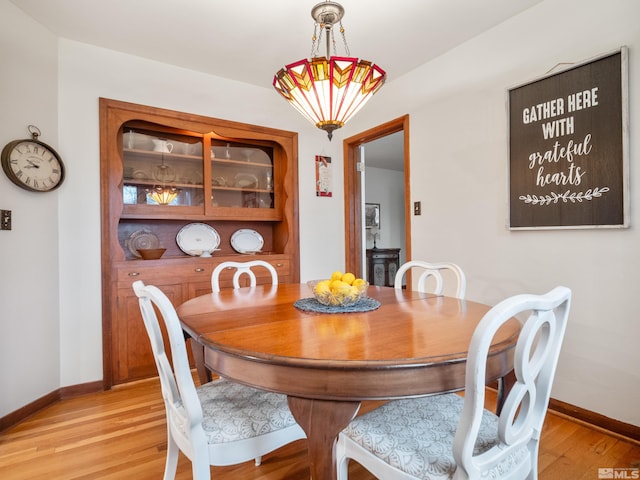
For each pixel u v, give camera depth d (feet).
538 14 6.63
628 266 5.53
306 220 11.16
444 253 8.55
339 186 11.93
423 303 5.29
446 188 8.49
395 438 3.38
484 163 7.65
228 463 3.60
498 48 7.32
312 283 6.75
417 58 8.74
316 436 3.06
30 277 6.79
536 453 3.39
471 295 7.92
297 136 11.01
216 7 6.64
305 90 5.15
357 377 2.93
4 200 6.33
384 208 21.07
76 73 7.67
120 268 8.04
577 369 6.18
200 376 5.23
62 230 7.45
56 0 6.39
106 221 7.92
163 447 5.58
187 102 9.11
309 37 7.70
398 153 17.24
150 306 3.84
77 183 7.62
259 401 4.15
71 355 7.51
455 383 3.05
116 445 5.64
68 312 7.48
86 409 6.89
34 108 6.92
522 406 3.19
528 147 6.74
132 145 8.86
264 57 8.56
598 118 5.77
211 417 3.81
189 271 8.87
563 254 6.33
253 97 10.17
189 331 4.05
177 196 9.43
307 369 3.00
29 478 4.84
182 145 9.52
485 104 7.61
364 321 4.21
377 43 8.01
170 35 7.57
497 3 6.63
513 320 4.09
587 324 6.03
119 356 8.02
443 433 3.45
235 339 3.54
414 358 2.96
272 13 6.83
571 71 6.09
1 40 6.32
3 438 5.87
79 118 7.68
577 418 6.18
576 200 6.05
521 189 6.87
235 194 10.42
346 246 11.85
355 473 5.01
